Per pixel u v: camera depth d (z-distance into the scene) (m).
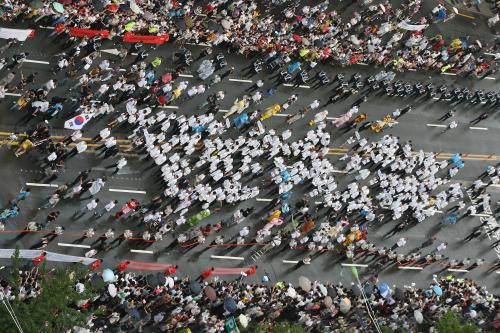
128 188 157.62
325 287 159.50
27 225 146.38
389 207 179.00
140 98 166.62
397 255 175.12
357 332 158.88
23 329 122.75
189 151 163.88
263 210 167.38
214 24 182.50
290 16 191.12
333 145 183.12
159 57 174.62
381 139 186.88
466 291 175.38
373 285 167.38
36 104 154.25
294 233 165.38
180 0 181.12
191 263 156.50
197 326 149.62
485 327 172.38
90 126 159.88
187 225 158.75
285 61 185.75
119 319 144.75
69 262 145.50
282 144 174.88
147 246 154.38
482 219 189.38
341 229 170.88
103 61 166.50
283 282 161.38
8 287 134.38
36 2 164.00
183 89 172.50
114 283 145.38
